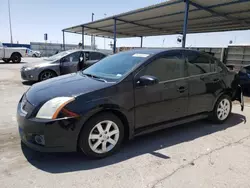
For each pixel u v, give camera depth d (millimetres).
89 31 18234
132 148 3096
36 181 2254
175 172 2492
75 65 8414
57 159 2711
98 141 2713
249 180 2375
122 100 2791
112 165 2621
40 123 2402
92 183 2250
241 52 12828
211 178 2391
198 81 3678
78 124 2496
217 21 11266
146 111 3064
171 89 3299
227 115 4363
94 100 2586
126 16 11266
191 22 11883
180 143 3307
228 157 2881
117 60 3590
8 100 5633
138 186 2223
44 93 2707
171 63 3398
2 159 2660
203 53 3910
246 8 8398
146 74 3086
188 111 3623
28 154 2801
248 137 3602
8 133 3451
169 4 8406
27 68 7926
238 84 4496
